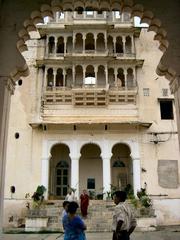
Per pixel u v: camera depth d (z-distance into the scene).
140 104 25.69
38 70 26.52
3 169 6.50
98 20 26.66
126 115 25.39
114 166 26.59
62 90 25.59
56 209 21.06
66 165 26.50
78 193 23.91
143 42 27.44
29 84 26.14
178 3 6.94
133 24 27.00
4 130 6.53
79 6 7.15
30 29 7.29
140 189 23.73
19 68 6.86
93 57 25.75
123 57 26.50
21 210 23.03
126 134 25.05
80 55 25.75
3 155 6.49
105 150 24.70
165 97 25.83
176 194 23.83
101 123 24.52
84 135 25.05
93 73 26.84
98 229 18.14
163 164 24.44
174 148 24.80
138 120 25.19
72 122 24.55
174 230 18.05
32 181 23.94
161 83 26.23
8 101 6.89
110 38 27.36
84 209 19.58
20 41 7.09
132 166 25.06
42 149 24.69
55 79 25.98
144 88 26.14
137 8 7.03
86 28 26.56
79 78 26.61
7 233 16.70
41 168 24.25
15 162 24.27
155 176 24.17
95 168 26.45
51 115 25.38
